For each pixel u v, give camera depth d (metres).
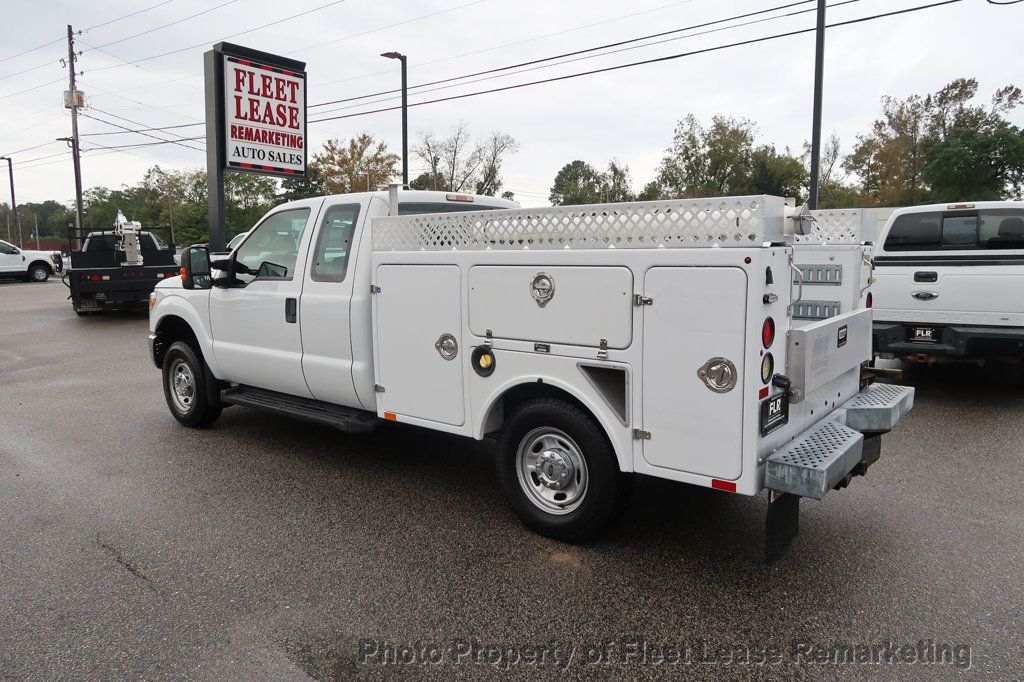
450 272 4.17
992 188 44.25
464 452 5.86
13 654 2.98
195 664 2.91
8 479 5.20
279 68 10.59
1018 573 3.64
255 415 7.20
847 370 4.12
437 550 3.96
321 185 45.88
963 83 48.12
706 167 56.44
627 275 3.44
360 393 4.89
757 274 3.07
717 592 3.47
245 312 5.70
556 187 90.31
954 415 6.84
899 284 7.33
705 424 3.30
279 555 3.91
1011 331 6.77
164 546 4.04
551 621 3.22
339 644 3.05
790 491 3.19
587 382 3.66
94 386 8.73
